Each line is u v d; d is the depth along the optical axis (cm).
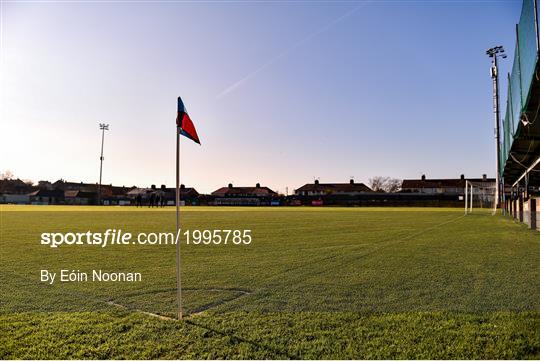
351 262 846
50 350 376
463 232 1545
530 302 524
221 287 623
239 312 487
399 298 549
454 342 384
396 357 354
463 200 6631
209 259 893
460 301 531
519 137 1405
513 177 3014
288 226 1834
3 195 10044
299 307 508
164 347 380
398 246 1108
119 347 381
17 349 378
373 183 11512
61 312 493
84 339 402
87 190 12069
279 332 416
